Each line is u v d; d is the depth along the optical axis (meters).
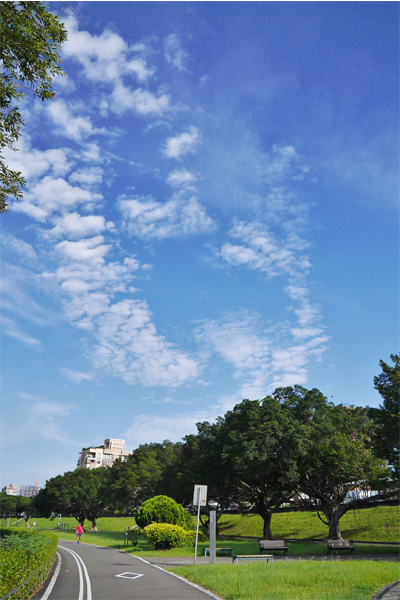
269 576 13.27
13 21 7.41
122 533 58.97
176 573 16.33
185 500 43.88
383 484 26.94
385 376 25.67
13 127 8.37
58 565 20.62
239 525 55.72
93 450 158.38
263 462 30.73
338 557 22.75
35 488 165.12
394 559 20.98
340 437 30.33
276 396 33.75
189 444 47.00
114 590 12.65
